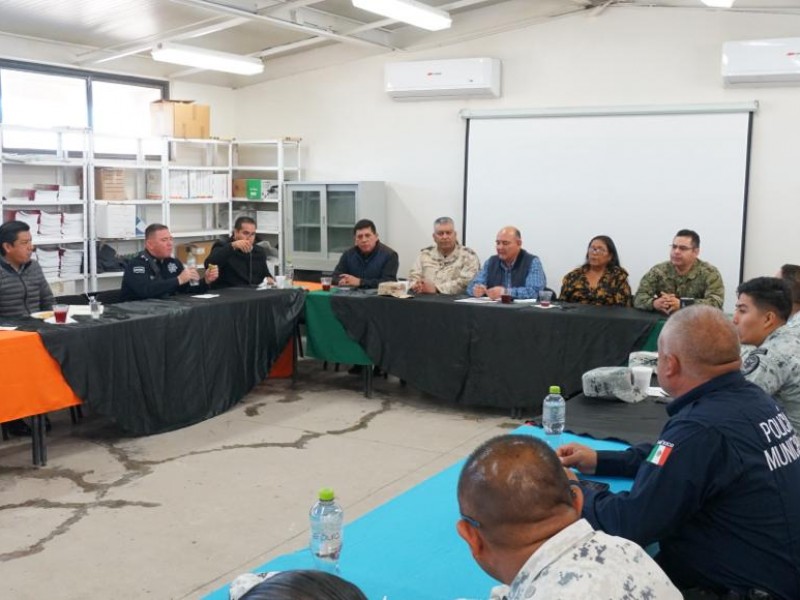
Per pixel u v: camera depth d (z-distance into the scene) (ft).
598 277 16.67
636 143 20.15
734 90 18.94
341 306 17.26
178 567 9.50
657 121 19.83
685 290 15.84
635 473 6.75
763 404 5.32
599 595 3.30
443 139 23.06
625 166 20.34
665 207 19.97
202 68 22.97
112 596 8.80
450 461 13.50
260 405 17.01
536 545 3.63
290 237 24.97
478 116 22.20
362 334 17.08
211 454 13.71
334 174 25.20
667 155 19.80
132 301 16.12
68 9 18.98
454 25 22.25
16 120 21.43
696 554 5.14
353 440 14.65
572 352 14.92
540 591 3.37
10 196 20.45
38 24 20.17
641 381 9.37
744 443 5.04
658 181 19.98
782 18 18.15
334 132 25.02
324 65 24.84
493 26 21.71
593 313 14.98
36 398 12.19
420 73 22.43
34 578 9.19
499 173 22.07
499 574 3.79
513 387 15.57
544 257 21.66
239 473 12.80
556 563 3.47
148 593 8.88
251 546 10.09
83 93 22.95
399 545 5.83
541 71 21.27
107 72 23.21
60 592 8.87
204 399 15.58
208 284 18.16
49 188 20.94
